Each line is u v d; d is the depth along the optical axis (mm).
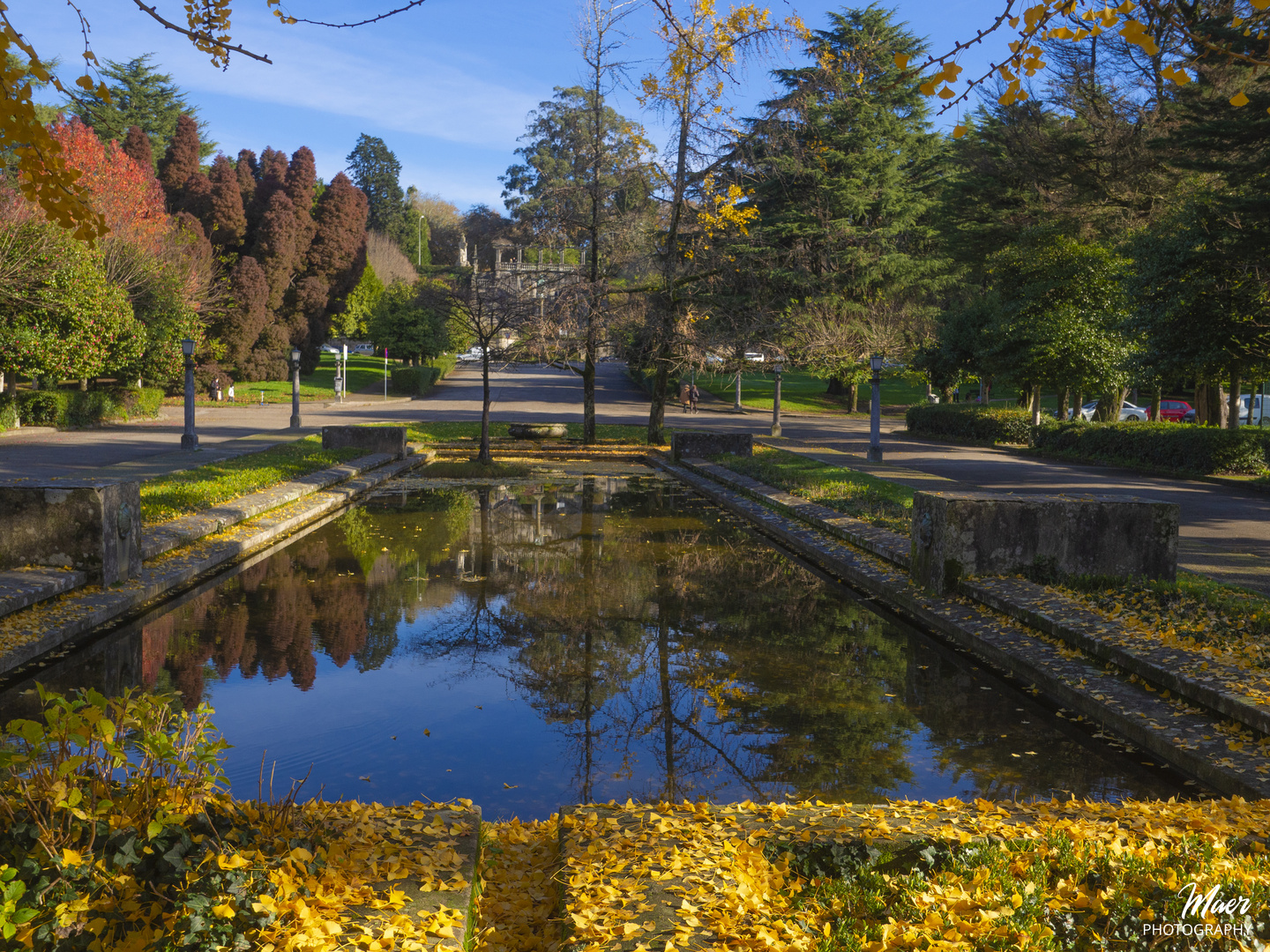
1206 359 22953
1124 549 10391
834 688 7781
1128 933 3357
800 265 36125
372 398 51750
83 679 7555
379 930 3303
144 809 3566
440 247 109062
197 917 3051
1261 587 10539
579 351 27984
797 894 3787
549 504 18531
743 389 59125
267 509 15406
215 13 4395
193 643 8703
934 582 10328
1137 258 24703
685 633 9414
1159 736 6355
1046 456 28641
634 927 3373
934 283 47094
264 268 53281
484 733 6680
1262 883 3674
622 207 28219
